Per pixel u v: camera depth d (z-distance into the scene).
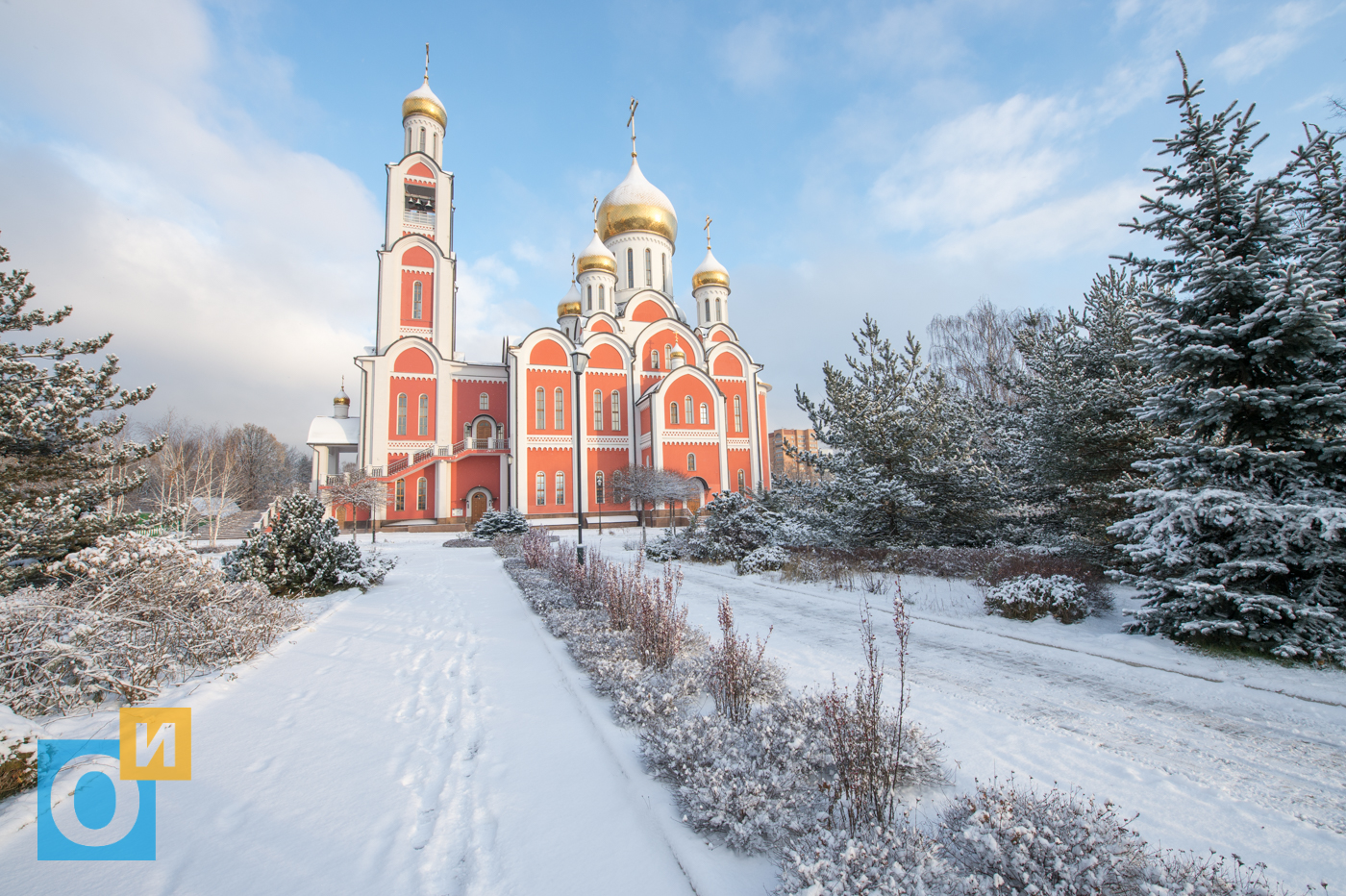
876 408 16.50
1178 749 5.32
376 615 11.29
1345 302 7.29
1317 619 7.58
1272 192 8.61
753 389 42.69
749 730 4.90
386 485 37.03
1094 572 12.16
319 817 4.12
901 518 16.86
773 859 3.50
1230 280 8.18
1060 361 15.34
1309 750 5.28
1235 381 8.61
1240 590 8.01
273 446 73.69
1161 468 8.91
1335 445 7.91
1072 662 8.04
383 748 5.25
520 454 37.69
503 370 41.69
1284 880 3.41
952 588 13.11
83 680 6.13
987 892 2.95
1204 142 8.66
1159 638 8.63
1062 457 14.68
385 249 39.75
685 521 38.25
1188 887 2.84
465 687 6.88
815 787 4.15
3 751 4.39
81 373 11.59
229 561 13.10
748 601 12.92
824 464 17.78
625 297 46.16
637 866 3.55
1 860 3.62
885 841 3.31
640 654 7.17
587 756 5.03
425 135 42.88
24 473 10.98
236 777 4.71
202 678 7.16
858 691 4.41
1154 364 8.98
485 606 12.30
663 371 42.56
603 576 11.16
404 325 39.78
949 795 4.32
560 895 3.29
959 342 35.66
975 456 17.05
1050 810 3.47
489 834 3.92
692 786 3.99
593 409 40.06
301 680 7.22
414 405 38.81
